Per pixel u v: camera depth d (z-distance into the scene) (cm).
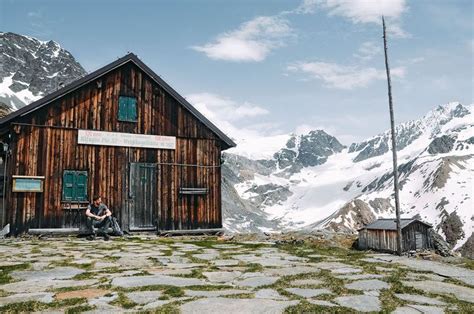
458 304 609
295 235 2073
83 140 1967
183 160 2188
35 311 546
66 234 1870
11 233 1795
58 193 1894
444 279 799
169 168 2147
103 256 1084
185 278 774
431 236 4431
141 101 2122
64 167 1920
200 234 2159
